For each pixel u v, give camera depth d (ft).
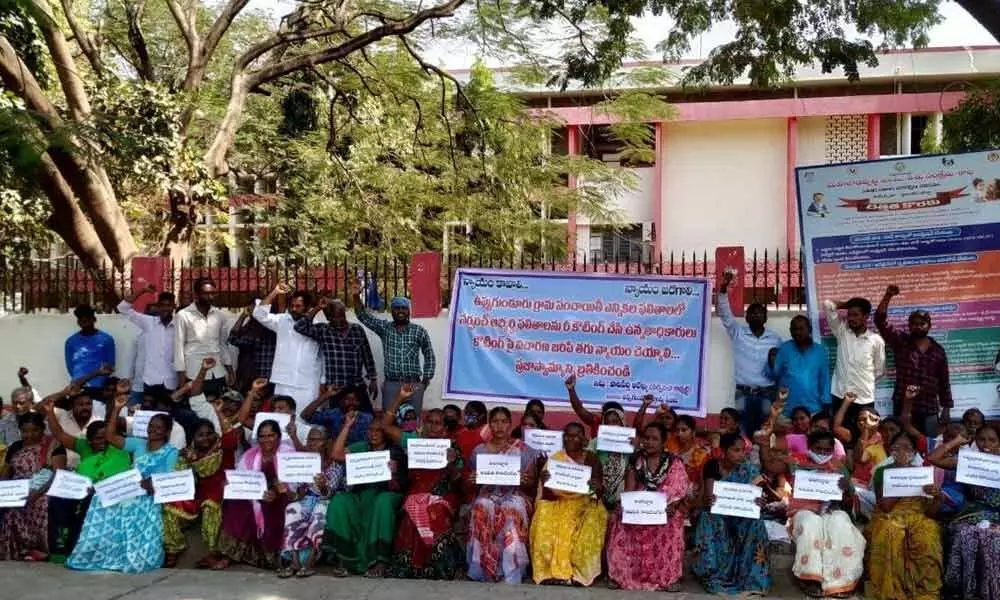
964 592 23.75
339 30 51.49
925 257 32.73
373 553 25.99
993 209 32.14
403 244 62.90
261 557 27.14
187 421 32.55
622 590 24.79
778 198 75.15
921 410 31.07
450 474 26.84
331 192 63.82
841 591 24.20
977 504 24.77
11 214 45.19
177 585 25.13
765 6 37.83
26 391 31.83
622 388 34.42
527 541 25.88
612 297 34.81
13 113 35.29
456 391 35.55
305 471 26.25
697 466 27.40
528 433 27.09
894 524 24.18
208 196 47.65
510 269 35.70
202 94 54.80
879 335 32.09
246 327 34.81
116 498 26.89
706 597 24.20
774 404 26.61
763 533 24.81
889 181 32.99
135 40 54.70
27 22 41.65
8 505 27.32
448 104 63.00
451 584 25.13
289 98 60.23
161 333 34.94
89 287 39.65
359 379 33.53
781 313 34.88
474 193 65.21
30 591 24.52
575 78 42.06
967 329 32.37
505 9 56.59
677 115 69.62
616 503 26.21
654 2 38.75
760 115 73.97
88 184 44.86
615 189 70.33
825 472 25.23
